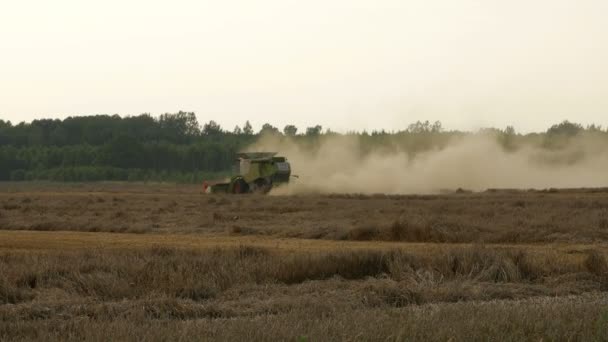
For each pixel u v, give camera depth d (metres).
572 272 21.34
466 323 12.56
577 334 12.05
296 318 13.41
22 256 22.39
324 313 14.54
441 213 45.09
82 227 39.66
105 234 36.25
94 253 22.95
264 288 18.48
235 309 15.80
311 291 18.22
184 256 22.11
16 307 15.44
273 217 44.50
